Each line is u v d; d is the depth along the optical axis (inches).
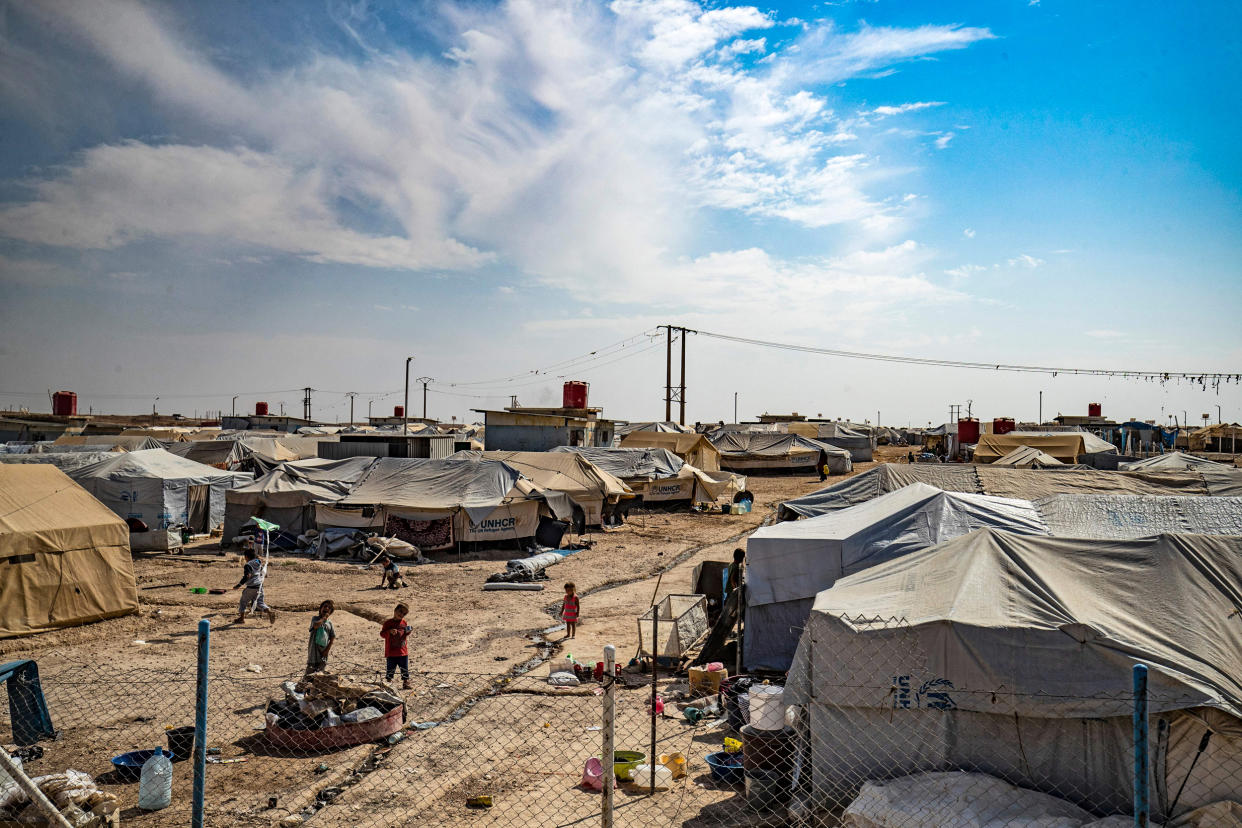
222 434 2244.1
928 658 335.6
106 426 2527.1
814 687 351.9
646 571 1055.0
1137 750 222.7
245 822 350.9
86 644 685.3
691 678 537.0
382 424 3235.7
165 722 481.7
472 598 886.4
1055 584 352.8
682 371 2640.3
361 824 351.9
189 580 990.4
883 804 307.4
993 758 324.2
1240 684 299.1
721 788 382.3
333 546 1163.9
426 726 478.6
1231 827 275.0
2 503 737.0
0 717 468.1
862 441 3117.6
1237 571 350.9
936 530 577.0
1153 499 611.5
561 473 1437.0
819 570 585.0
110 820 307.3
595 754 430.9
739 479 2001.7
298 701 446.9
